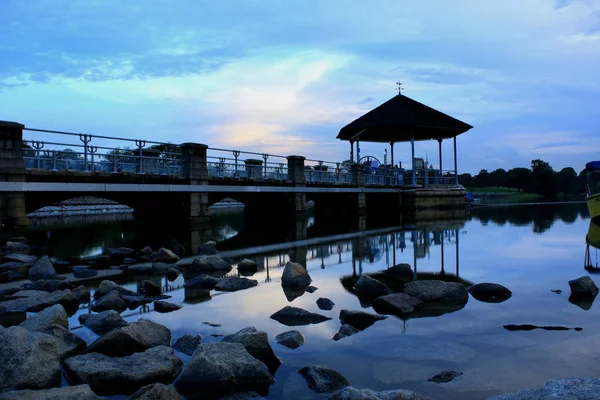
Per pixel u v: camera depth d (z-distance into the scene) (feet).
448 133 118.32
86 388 11.41
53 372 13.52
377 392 11.35
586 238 50.34
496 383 13.03
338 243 48.91
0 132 43.32
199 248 42.32
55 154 48.14
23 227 45.55
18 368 12.97
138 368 13.67
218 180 65.92
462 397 12.23
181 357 15.37
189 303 22.86
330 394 12.59
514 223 72.69
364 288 24.95
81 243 49.47
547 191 354.95
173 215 63.00
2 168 43.37
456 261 35.58
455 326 18.42
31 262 35.35
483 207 136.56
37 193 49.47
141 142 56.54
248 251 42.88
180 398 11.58
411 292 23.12
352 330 17.75
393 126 103.45
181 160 62.08
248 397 12.53
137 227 65.26
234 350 13.76
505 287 24.16
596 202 67.97
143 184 55.21
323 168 100.83
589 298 22.93
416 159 130.72
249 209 83.05
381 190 104.32
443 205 113.39
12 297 23.82
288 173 81.41
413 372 13.92
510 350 15.60
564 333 17.35
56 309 17.58
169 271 30.96
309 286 26.37
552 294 23.88
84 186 49.85
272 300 23.36
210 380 12.85
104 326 18.42
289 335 16.85
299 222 79.56
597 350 15.48
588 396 9.80
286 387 13.03
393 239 52.16
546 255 38.24
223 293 25.11
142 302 23.03
